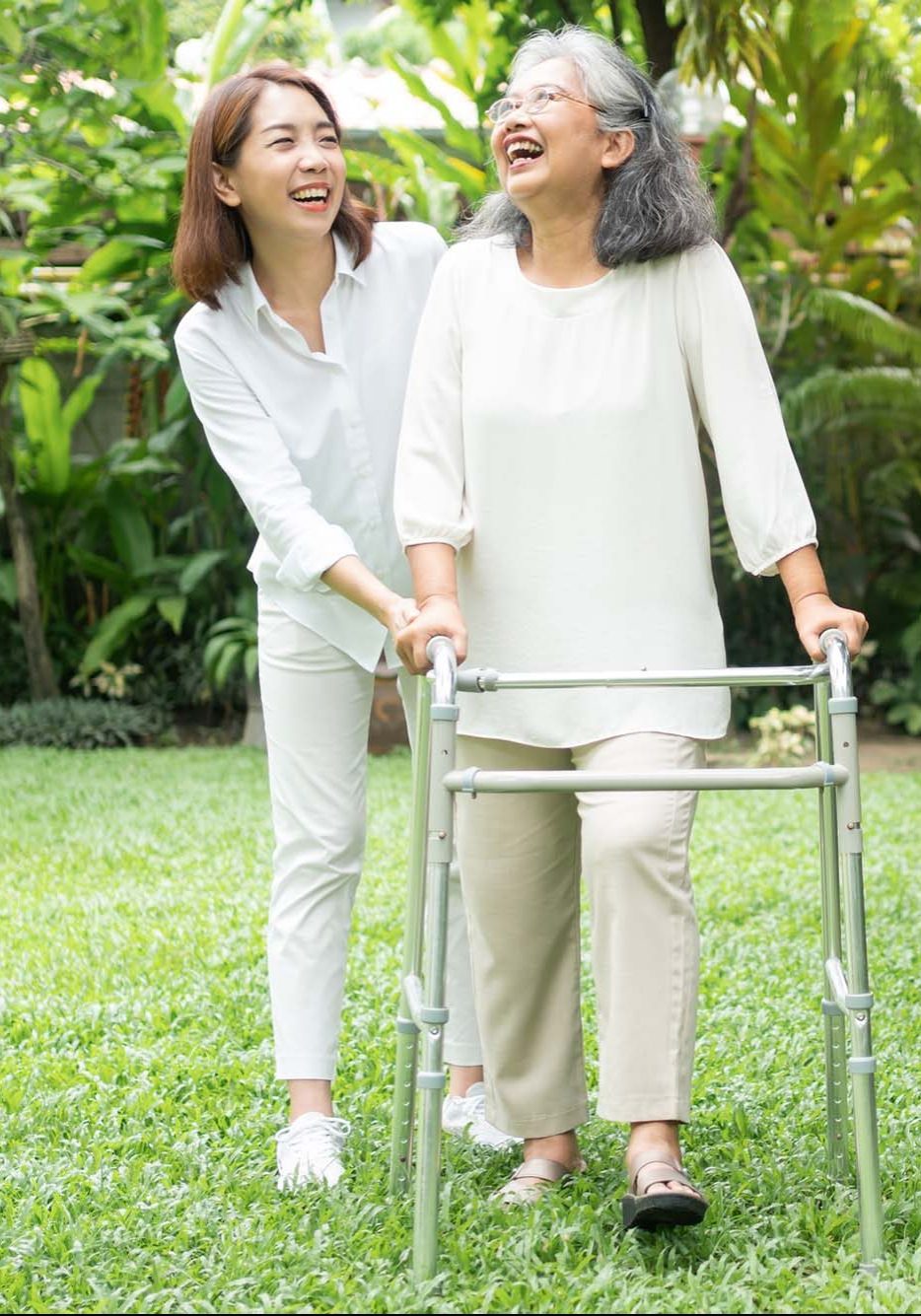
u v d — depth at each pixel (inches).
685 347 108.8
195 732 446.6
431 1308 91.0
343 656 124.3
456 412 112.5
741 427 107.1
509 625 109.4
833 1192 111.2
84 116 363.6
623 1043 102.0
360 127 454.3
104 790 334.0
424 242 130.6
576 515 107.9
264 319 124.6
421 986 107.3
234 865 255.6
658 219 106.1
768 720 398.9
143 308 410.6
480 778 94.3
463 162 428.5
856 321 424.5
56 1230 108.0
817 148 417.1
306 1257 99.5
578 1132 128.6
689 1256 100.1
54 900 229.6
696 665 108.3
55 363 486.0
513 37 364.5
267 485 122.2
